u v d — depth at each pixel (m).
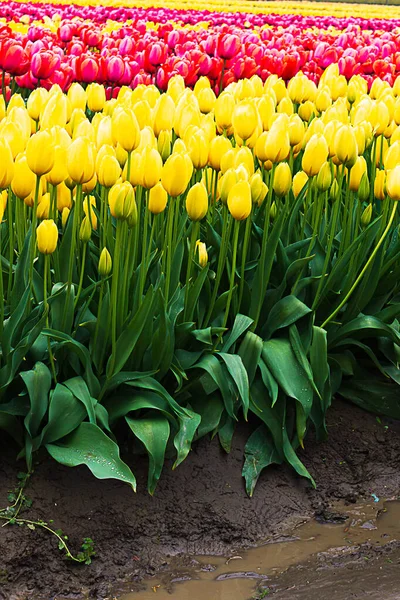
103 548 3.23
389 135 4.35
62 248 3.73
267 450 3.77
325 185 3.75
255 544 3.41
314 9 29.66
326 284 3.95
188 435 3.45
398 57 6.39
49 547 3.16
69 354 3.53
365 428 4.11
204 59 5.53
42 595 3.02
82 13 12.80
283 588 3.16
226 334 3.81
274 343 3.85
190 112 3.74
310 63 6.59
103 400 3.56
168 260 3.46
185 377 3.56
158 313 3.72
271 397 3.78
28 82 5.35
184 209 4.09
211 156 3.57
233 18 14.68
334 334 4.11
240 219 3.39
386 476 3.89
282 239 4.16
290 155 4.14
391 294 4.50
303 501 3.68
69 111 3.83
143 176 3.22
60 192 3.72
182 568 3.22
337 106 4.47
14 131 3.19
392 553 3.41
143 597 3.06
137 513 3.38
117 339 3.51
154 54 5.82
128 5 20.53
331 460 3.92
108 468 3.21
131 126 3.25
